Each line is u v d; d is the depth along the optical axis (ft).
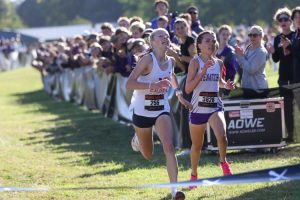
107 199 54.03
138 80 52.11
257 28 70.44
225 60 73.36
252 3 384.06
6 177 65.82
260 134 69.77
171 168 50.08
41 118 125.70
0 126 114.52
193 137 54.95
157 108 51.98
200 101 53.83
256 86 71.05
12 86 246.27
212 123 53.98
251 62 70.49
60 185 60.95
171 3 391.04
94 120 113.70
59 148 84.58
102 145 85.30
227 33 73.77
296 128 70.03
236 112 69.77
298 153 68.44
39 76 284.00
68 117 123.13
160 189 56.29
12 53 365.20
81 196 55.67
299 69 71.51
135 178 62.03
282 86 69.72
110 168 68.13
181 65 71.20
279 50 74.28
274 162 64.64
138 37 82.79
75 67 145.48
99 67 105.09
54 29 508.53
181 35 70.74
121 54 97.19
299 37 71.51
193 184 41.22
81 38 139.74
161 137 51.19
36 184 61.93
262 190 53.83
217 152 70.85
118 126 102.68
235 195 52.70
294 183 55.42
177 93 54.24
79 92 144.36
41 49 212.43
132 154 76.23
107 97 114.62
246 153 70.74
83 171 67.36
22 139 96.02
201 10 404.16
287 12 73.82
